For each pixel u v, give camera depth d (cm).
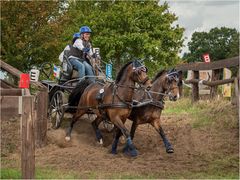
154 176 984
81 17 3356
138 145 1307
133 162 1119
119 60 3484
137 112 1221
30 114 850
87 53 1398
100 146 1325
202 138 1330
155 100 1212
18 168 1050
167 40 3584
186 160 1145
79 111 1326
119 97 1170
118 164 1098
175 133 1405
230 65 1534
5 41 2289
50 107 1452
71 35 3098
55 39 2344
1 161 1127
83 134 1409
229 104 1538
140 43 3338
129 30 3391
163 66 3481
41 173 990
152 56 3469
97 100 1241
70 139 1353
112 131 1412
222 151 1225
